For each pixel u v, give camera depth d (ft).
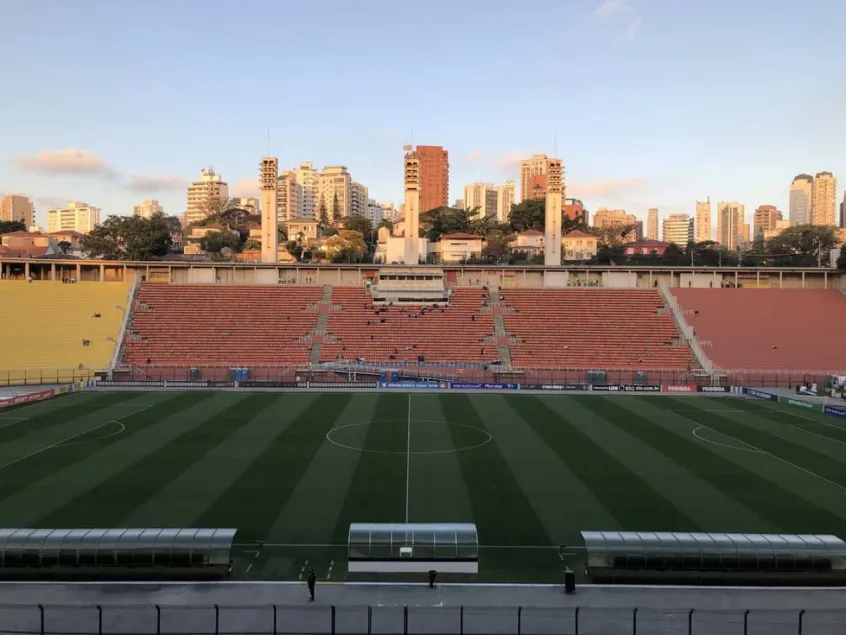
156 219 549.13
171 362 290.15
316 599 88.84
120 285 349.00
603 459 155.94
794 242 572.51
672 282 375.04
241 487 132.98
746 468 149.89
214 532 97.14
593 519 117.60
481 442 171.42
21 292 333.21
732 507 124.06
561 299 350.23
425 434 179.83
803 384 265.75
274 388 259.60
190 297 342.03
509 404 228.22
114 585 92.32
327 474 142.20
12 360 284.41
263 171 380.58
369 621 78.69
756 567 94.99
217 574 94.17
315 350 303.68
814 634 80.48
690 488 135.13
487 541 107.96
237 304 338.54
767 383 277.85
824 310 339.98
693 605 88.33
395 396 243.40
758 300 349.82
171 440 170.40
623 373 277.23
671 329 322.14
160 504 122.52
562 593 91.40
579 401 236.02
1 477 137.80
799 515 120.06
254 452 159.33
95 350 297.12
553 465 150.71
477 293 355.36
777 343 310.86
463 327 324.39
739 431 188.14
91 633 79.20
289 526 112.98
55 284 343.26
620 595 91.09
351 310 337.93
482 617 84.48
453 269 370.32
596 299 349.82
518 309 340.80
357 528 99.19
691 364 293.84
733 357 299.38
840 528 114.01
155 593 90.12
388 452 160.66
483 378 273.13
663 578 95.04
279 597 89.20
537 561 101.19
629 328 323.57
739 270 367.45
